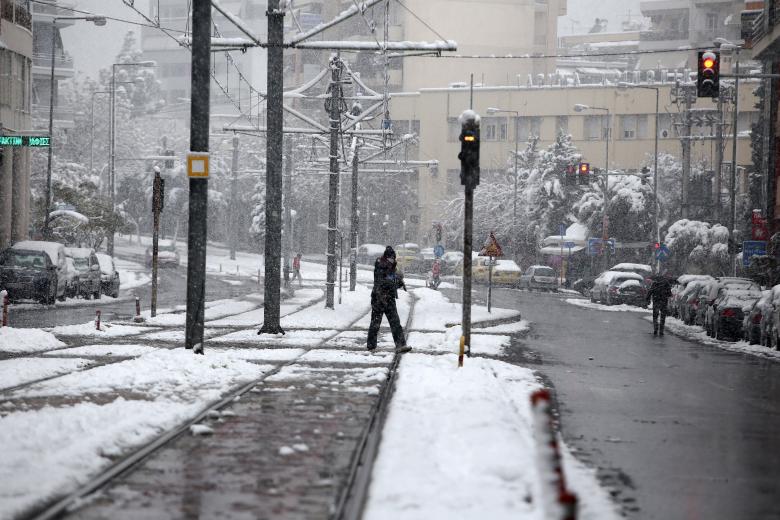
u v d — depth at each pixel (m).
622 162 171.00
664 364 41.38
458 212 174.25
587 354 44.88
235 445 19.55
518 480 15.92
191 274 35.47
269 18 47.19
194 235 35.44
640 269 108.50
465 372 31.00
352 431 21.30
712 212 128.75
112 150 125.62
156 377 29.41
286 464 17.80
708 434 23.25
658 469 18.86
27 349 38.72
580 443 21.47
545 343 50.25
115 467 17.09
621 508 15.52
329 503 14.99
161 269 150.00
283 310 70.62
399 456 17.58
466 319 36.00
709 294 64.62
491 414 22.31
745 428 24.33
